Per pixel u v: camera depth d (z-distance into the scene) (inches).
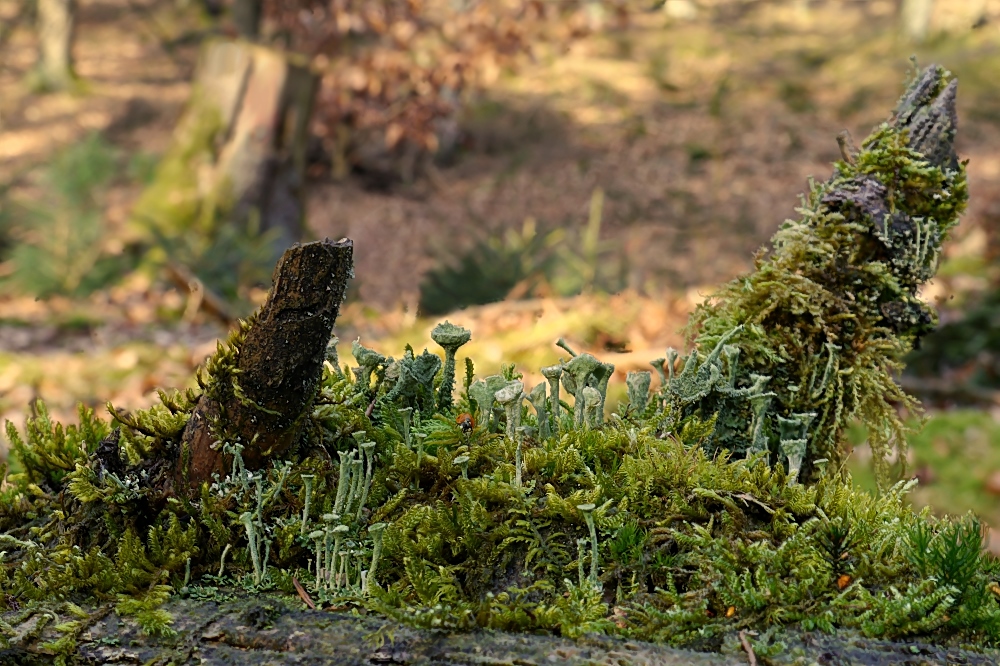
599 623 57.1
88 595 60.5
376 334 237.1
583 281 280.5
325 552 61.4
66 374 226.2
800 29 813.2
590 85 627.8
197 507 63.9
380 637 55.5
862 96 607.5
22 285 317.7
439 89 449.7
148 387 220.4
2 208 373.7
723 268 392.2
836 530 61.7
